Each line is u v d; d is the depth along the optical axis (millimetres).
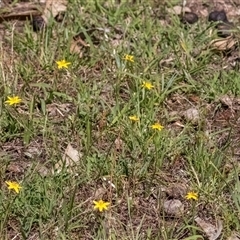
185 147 1900
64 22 2279
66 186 1794
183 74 2111
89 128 1891
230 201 1794
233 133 1972
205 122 1993
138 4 2369
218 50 2227
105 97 2057
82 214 1736
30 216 1729
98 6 2340
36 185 1780
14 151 1907
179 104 2059
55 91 2047
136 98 2010
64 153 1888
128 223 1750
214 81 2100
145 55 2178
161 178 1842
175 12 2359
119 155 1873
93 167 1844
